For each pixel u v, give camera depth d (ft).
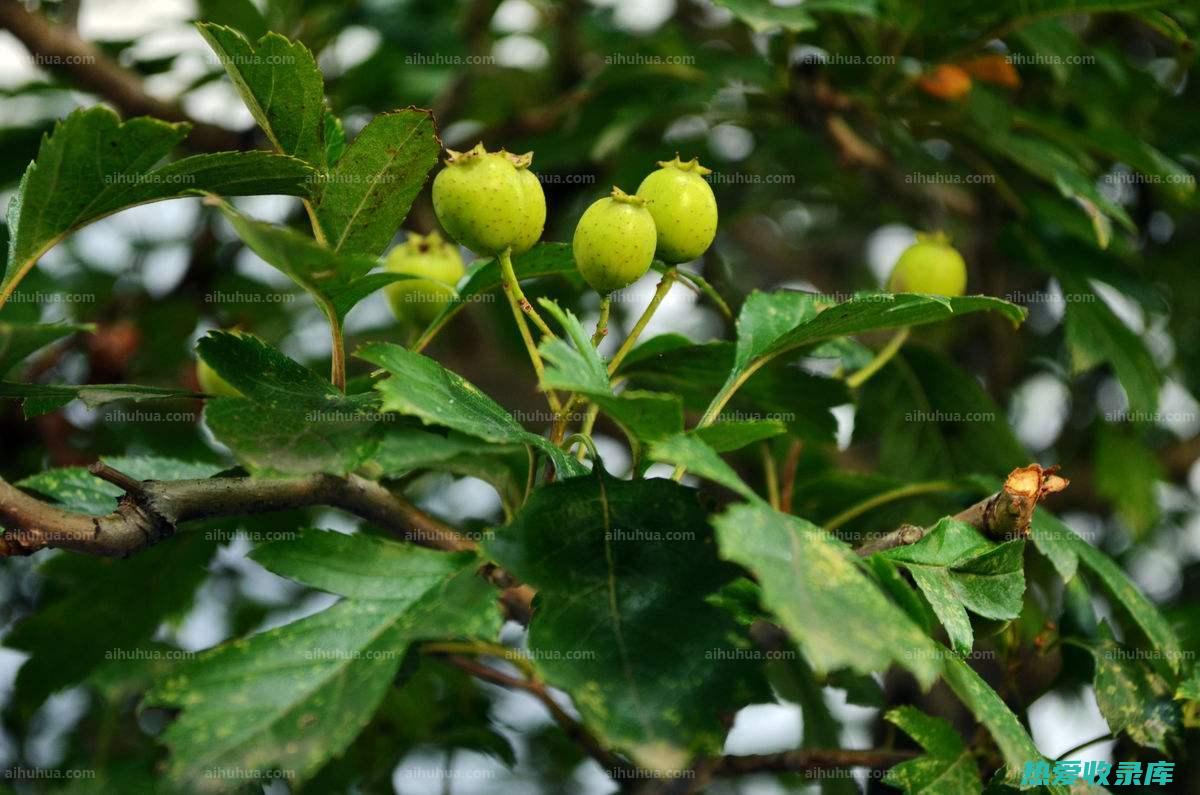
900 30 2.27
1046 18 2.25
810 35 2.35
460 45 2.67
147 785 2.18
